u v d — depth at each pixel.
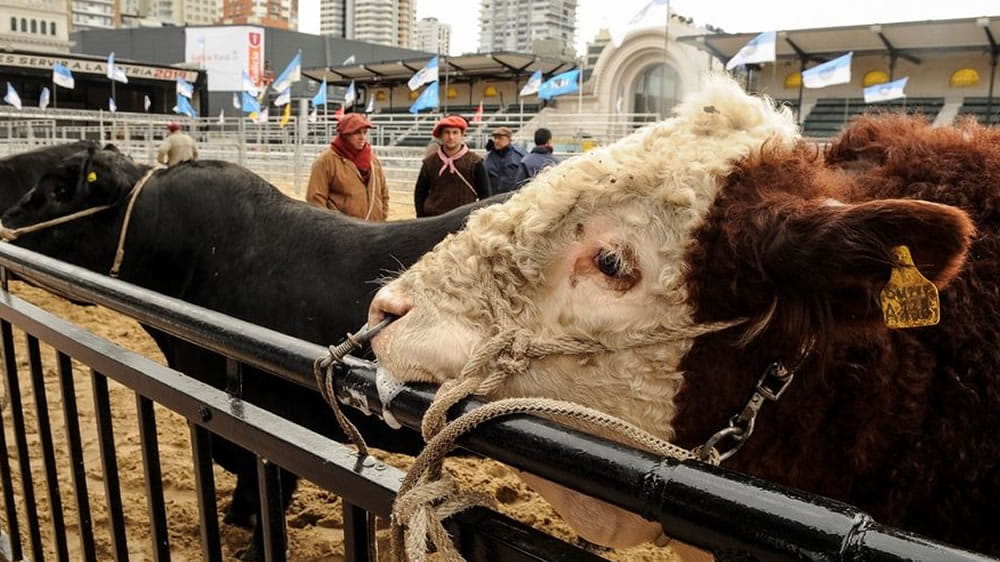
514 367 1.73
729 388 1.75
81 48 70.81
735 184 1.77
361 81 41.00
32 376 2.60
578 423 1.76
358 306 3.41
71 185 4.43
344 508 1.55
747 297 1.69
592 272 1.78
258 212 3.85
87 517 2.48
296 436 1.65
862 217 1.50
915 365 1.75
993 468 1.76
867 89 20.64
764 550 1.03
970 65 23.64
